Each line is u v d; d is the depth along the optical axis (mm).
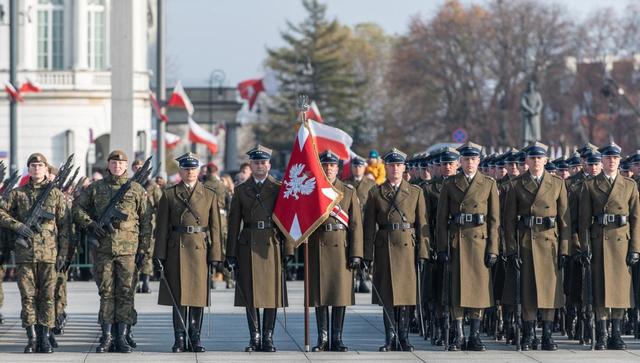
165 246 42688
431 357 41375
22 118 131500
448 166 44312
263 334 42938
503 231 44250
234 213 42938
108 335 42312
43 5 133375
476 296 43000
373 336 47406
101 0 134000
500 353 42500
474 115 199750
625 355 42062
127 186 42281
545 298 43281
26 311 42000
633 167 47969
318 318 43125
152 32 159000
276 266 42656
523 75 197750
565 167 51812
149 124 133000
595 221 44438
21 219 42031
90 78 132500
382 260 43312
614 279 44031
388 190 43500
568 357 41500
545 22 196875
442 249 43469
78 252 72688
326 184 42250
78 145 132000
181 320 42531
